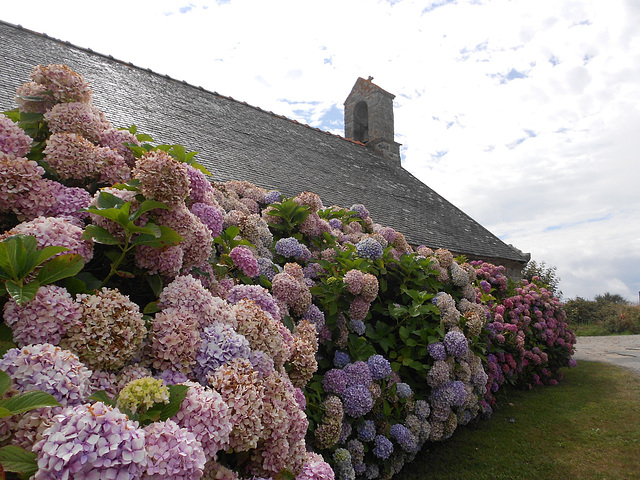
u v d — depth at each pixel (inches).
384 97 673.6
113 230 56.2
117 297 48.9
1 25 326.6
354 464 114.8
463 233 532.4
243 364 52.8
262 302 77.2
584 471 148.9
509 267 543.5
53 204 58.3
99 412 33.4
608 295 1049.5
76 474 30.5
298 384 75.4
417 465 149.6
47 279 46.8
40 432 34.9
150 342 52.7
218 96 469.1
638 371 334.0
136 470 32.3
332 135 599.2
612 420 202.2
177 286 57.4
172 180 57.3
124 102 319.3
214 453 42.4
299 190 346.3
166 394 41.4
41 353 38.6
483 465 151.5
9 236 47.7
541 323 296.4
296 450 57.3
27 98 71.3
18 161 55.5
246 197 157.9
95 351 44.6
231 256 90.7
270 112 519.8
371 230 191.5
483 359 186.4
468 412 170.2
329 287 123.9
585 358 410.0
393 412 134.9
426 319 156.8
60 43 355.9
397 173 622.2
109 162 67.3
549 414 213.3
